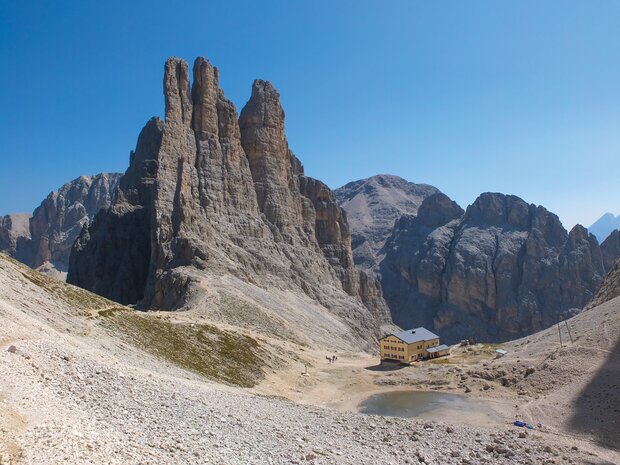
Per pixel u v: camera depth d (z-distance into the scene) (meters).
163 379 51.12
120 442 25.08
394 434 51.94
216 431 35.50
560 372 99.88
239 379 89.50
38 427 22.52
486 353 141.75
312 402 95.62
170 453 26.86
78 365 38.62
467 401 99.06
